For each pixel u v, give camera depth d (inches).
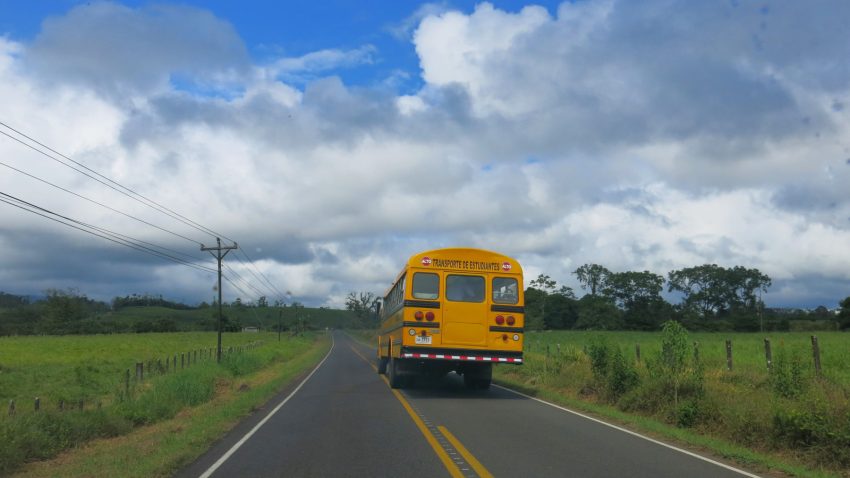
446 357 708.7
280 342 2965.1
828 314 4333.2
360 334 5004.9
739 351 1123.3
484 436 435.5
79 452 427.2
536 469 330.3
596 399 669.3
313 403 658.8
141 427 558.3
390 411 579.2
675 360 589.0
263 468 337.1
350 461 351.6
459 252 725.9
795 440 402.3
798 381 535.5
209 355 1700.3
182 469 337.4
